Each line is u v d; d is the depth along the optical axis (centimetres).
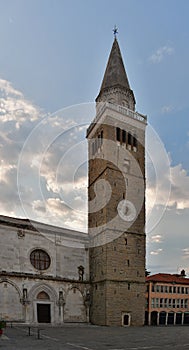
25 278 6278
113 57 8306
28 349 2791
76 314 6731
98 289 6638
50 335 4106
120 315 6278
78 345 3178
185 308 9738
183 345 3241
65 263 6956
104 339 3769
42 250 6725
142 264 6800
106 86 8006
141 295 6606
